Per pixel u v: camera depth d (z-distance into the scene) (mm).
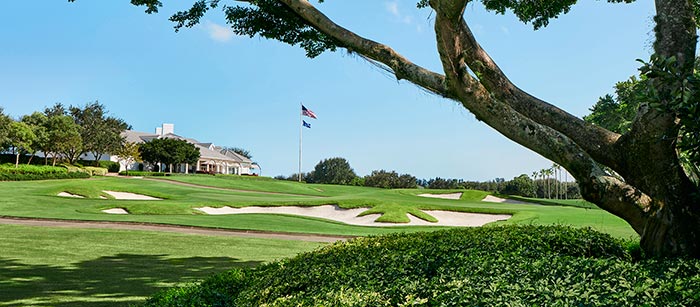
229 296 6613
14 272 9469
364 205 28844
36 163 61344
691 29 7035
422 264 5707
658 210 6844
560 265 5262
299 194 50062
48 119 59844
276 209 29094
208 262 11562
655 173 6801
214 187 50406
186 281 9078
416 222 26016
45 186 36594
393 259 6031
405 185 70750
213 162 85688
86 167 62156
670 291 4059
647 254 7082
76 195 31516
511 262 5520
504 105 6918
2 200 26766
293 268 6539
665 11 7113
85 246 13352
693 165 6930
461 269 5203
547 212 28812
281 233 18781
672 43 6977
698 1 8773
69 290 8031
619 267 5176
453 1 6023
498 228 9305
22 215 20844
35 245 13250
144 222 19656
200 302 6125
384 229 22484
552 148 6785
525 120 6871
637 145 6859
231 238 16328
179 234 16734
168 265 10914
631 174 7086
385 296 4465
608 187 6785
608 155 7219
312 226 21750
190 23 9344
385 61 7910
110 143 64500
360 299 4387
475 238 7684
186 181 52812
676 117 6461
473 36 7820
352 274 5512
